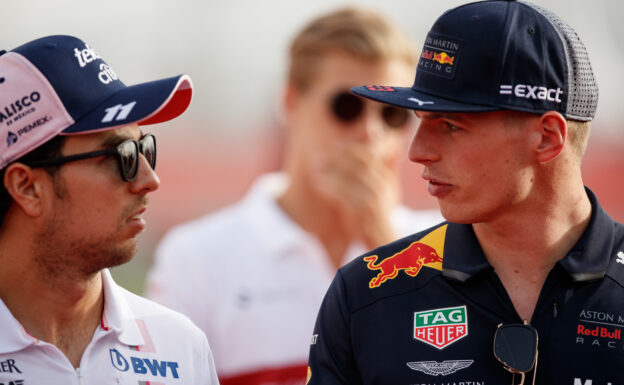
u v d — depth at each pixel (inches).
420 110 293.0
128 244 314.5
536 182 302.5
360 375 316.5
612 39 1809.8
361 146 554.6
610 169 1562.5
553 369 294.2
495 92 293.3
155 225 1637.6
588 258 303.6
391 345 308.8
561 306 299.9
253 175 1707.7
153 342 325.4
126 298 331.0
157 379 319.0
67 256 303.4
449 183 304.0
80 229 302.5
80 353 309.7
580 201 311.7
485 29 296.2
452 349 302.8
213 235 531.2
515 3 302.2
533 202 304.5
